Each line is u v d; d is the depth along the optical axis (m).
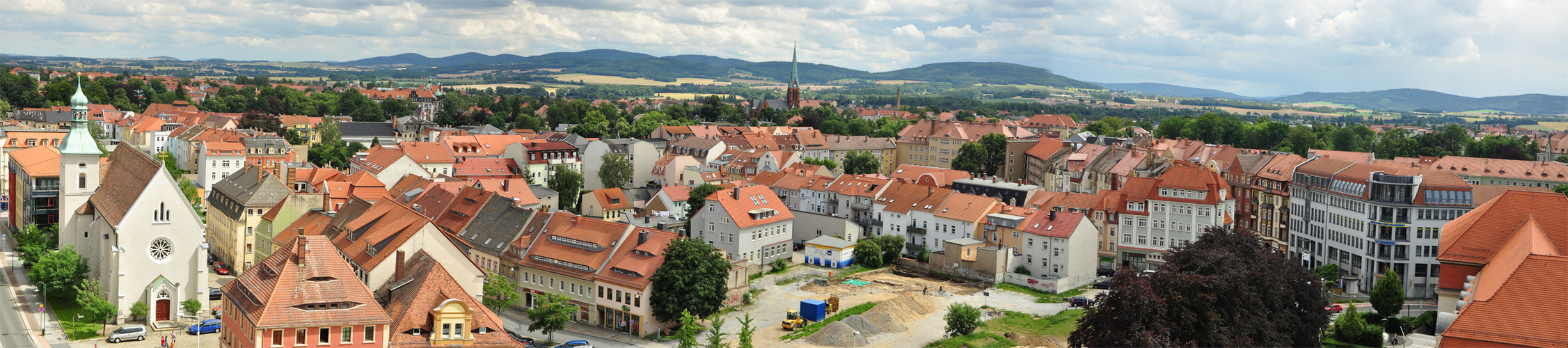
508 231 152.50
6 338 116.75
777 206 180.75
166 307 128.12
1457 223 120.62
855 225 192.12
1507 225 111.25
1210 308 97.75
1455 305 110.31
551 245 142.88
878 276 170.50
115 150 159.00
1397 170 170.75
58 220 166.38
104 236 130.75
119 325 125.06
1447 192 163.50
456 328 93.62
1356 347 115.62
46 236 158.00
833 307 141.88
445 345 93.06
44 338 118.19
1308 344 109.06
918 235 191.00
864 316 134.88
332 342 89.81
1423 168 178.12
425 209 176.88
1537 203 111.50
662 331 130.25
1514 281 83.44
